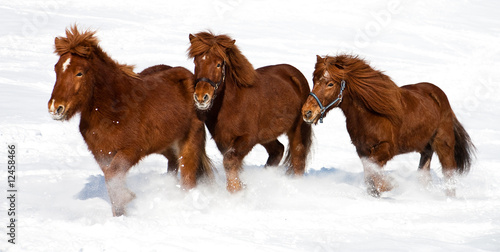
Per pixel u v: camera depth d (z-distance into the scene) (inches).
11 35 1317.7
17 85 899.4
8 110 725.9
